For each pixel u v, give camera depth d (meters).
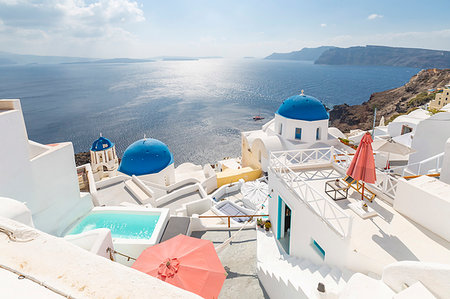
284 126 27.80
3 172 9.25
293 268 10.07
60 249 2.34
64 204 12.65
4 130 9.25
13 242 2.44
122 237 13.09
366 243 8.35
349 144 25.67
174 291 1.86
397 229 8.95
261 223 14.59
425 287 5.37
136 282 1.94
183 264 9.32
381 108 100.19
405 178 10.00
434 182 9.37
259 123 120.12
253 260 12.48
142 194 21.55
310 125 25.83
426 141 15.80
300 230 10.83
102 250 8.95
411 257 7.75
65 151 12.57
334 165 13.77
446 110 18.81
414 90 102.25
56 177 12.03
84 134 109.25
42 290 1.88
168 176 28.48
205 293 8.62
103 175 32.12
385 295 5.95
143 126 119.56
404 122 25.83
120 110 155.75
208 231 14.97
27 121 132.38
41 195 11.16
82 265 2.14
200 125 118.38
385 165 15.30
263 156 28.36
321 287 7.62
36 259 2.22
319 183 12.20
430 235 8.63
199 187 23.38
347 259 8.18
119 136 104.94
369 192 11.31
